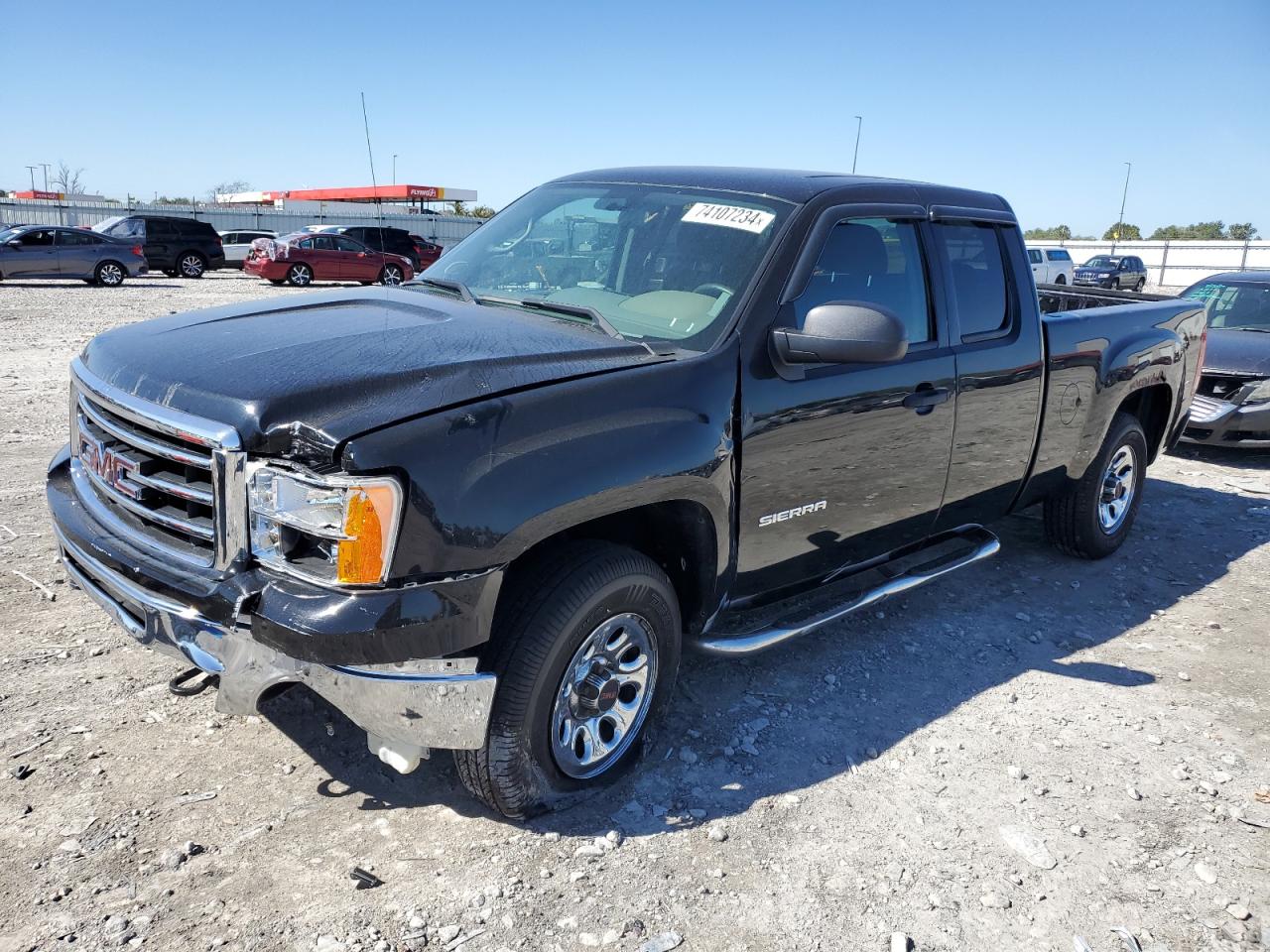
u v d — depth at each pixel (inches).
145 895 100.6
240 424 97.6
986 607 194.2
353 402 99.2
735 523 128.9
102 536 113.3
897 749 139.9
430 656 99.2
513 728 108.8
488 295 148.4
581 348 119.9
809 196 142.4
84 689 138.0
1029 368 175.6
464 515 98.5
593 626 113.7
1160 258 1753.2
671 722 141.8
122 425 112.3
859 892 110.1
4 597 164.4
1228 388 324.8
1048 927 106.9
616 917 103.3
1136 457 222.8
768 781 129.6
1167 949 104.8
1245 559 231.8
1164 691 163.0
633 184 158.6
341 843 111.3
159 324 132.3
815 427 135.4
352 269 1007.0
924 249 157.8
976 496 174.9
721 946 100.8
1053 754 141.5
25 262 857.5
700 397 120.4
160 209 1594.5
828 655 167.9
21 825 109.4
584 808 121.0
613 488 109.0
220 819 113.5
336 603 94.9
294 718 134.8
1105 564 222.7
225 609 98.3
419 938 98.1
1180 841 123.0
